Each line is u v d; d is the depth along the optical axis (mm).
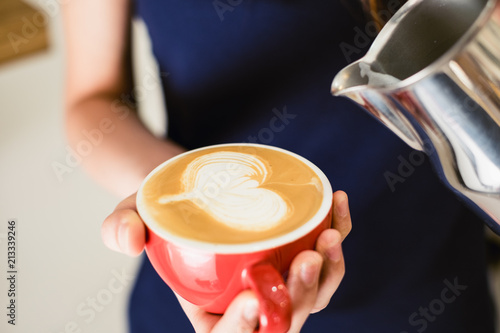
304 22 628
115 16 653
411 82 396
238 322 425
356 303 628
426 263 629
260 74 641
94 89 659
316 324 629
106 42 657
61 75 1531
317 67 640
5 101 1481
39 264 1162
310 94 642
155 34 662
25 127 1439
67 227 1232
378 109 421
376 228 629
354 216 626
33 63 1496
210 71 645
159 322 641
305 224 437
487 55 391
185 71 650
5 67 1405
